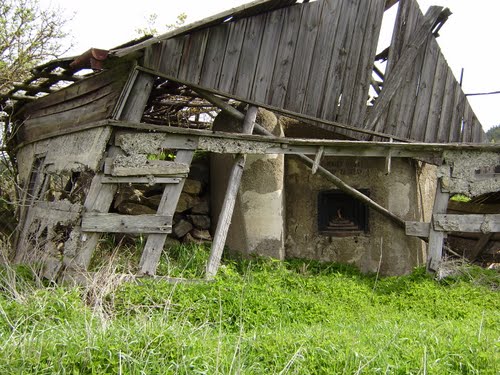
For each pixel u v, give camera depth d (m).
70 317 5.70
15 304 5.80
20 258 8.28
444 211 8.84
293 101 8.57
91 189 7.17
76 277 6.92
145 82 7.56
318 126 8.97
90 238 7.16
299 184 10.25
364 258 9.95
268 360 4.79
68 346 4.57
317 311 6.73
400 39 9.38
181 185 7.57
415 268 9.12
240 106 9.18
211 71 8.02
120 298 6.53
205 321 5.90
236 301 6.54
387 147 8.66
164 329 5.03
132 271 7.36
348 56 8.93
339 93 8.88
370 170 10.08
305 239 10.14
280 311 6.64
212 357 4.65
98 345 4.62
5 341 4.64
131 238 8.91
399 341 5.20
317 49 8.73
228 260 8.91
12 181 10.98
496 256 11.09
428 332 5.60
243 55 8.24
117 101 7.33
